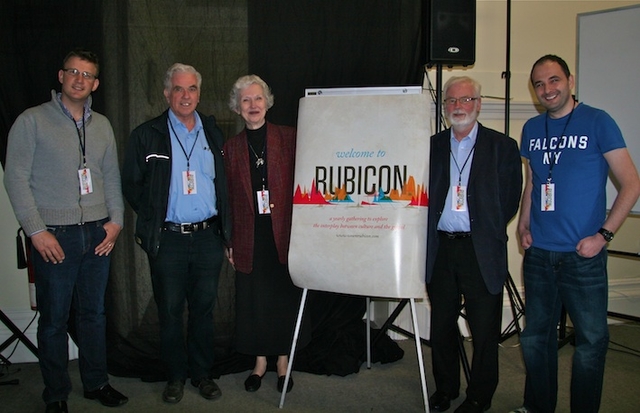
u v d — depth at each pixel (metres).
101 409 2.41
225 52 2.86
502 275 2.16
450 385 2.40
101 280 2.36
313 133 2.24
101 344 2.44
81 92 2.14
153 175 2.31
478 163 2.16
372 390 2.61
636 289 3.57
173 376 2.51
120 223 2.36
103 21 2.73
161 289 2.40
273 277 2.49
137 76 2.78
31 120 2.10
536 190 2.12
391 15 2.97
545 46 3.34
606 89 2.79
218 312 2.93
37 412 2.37
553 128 2.06
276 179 2.43
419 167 2.11
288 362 2.42
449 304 2.30
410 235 2.09
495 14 3.26
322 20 2.93
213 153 2.42
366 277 2.13
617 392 2.51
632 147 2.73
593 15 2.81
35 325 2.97
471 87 2.15
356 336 3.04
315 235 2.20
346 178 2.17
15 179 2.07
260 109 2.38
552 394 2.24
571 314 2.04
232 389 2.64
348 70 2.96
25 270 2.94
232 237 2.50
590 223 1.97
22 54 2.69
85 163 2.23
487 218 2.13
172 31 2.80
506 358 2.98
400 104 2.15
